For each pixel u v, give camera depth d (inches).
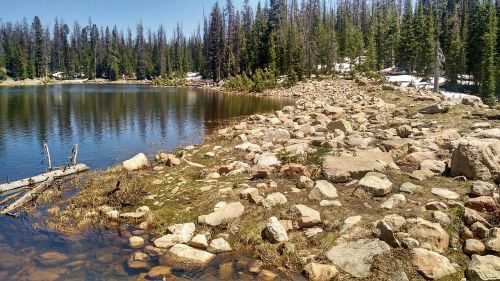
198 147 824.9
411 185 418.9
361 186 417.7
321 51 3523.6
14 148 876.0
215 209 419.5
